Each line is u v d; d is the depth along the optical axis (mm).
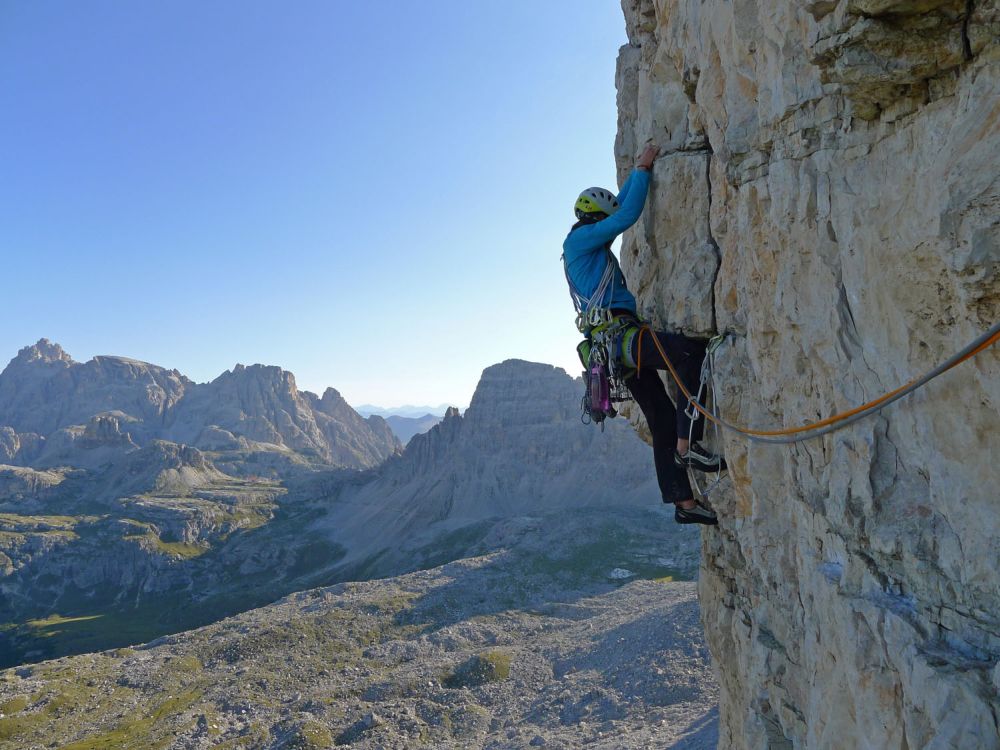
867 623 4570
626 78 9586
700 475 8195
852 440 4754
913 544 4289
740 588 8562
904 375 4348
